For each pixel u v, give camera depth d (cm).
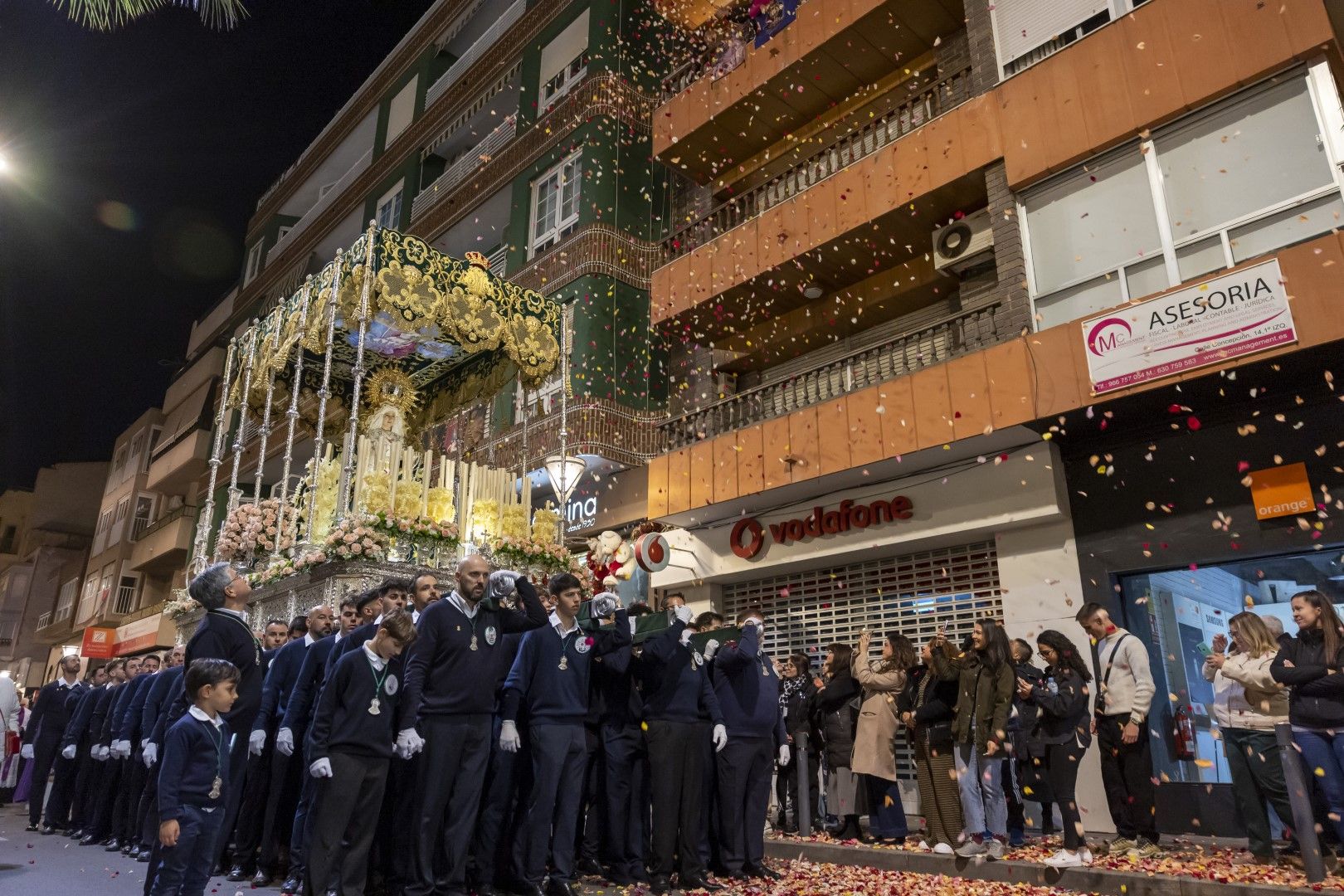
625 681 662
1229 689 690
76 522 4628
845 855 759
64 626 3831
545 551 1020
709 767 661
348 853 504
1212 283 864
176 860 435
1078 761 675
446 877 530
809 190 1331
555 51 2034
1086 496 1002
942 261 1199
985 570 1106
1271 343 812
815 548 1245
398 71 2711
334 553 828
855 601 1247
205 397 3112
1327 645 605
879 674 819
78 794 939
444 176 2295
